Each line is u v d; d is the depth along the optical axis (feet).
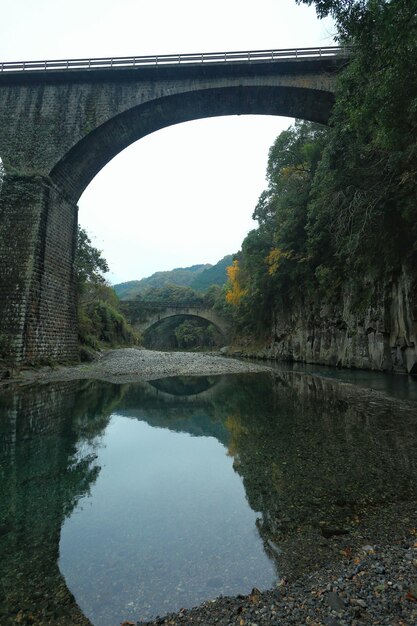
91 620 9.15
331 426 28.37
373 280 65.51
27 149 75.82
